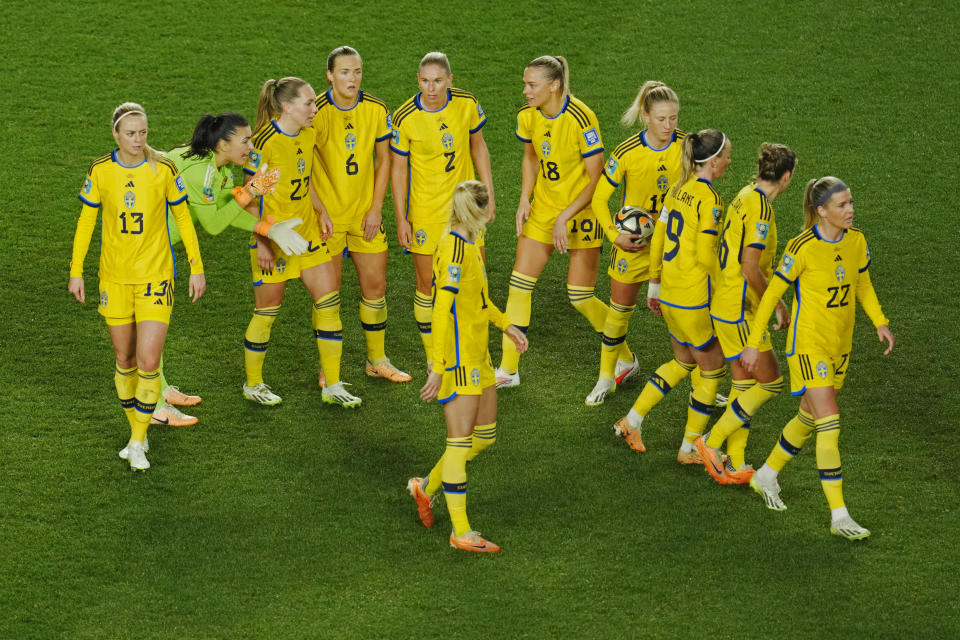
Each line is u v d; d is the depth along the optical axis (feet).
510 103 156.25
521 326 106.32
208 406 102.53
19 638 75.00
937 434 97.81
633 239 97.96
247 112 151.74
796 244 84.84
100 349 109.19
